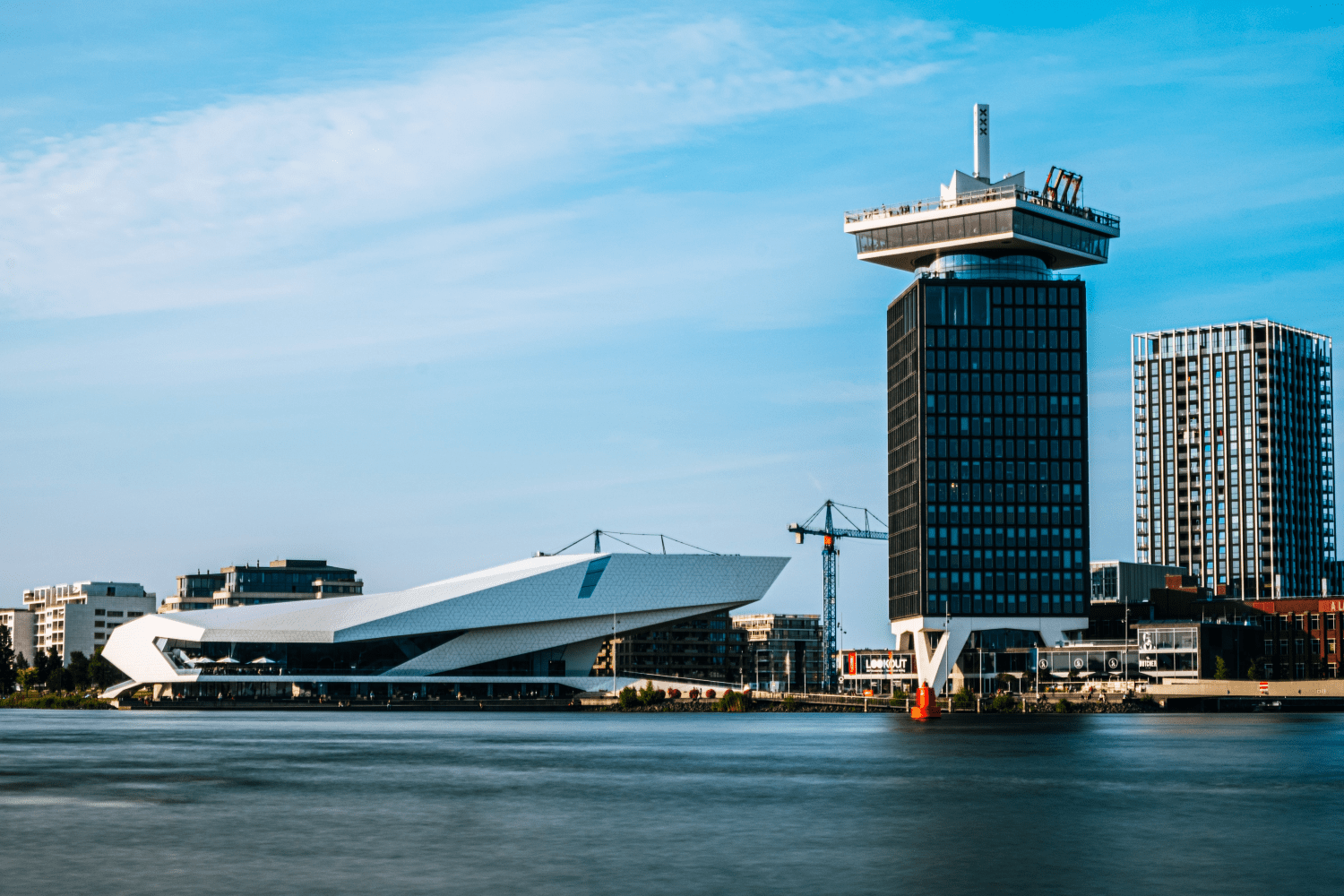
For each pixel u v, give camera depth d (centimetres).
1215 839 5756
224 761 10162
